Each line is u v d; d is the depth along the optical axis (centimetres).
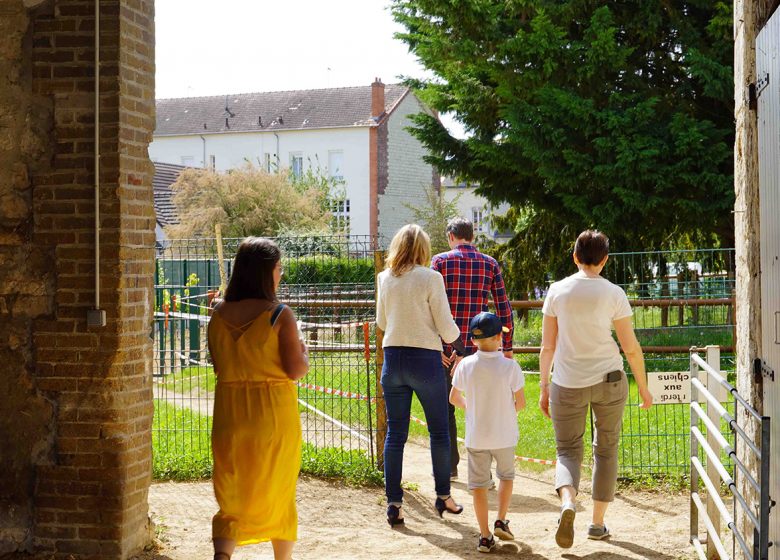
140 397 571
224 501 462
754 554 406
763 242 445
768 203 431
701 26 1706
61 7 546
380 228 5106
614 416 598
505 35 1695
